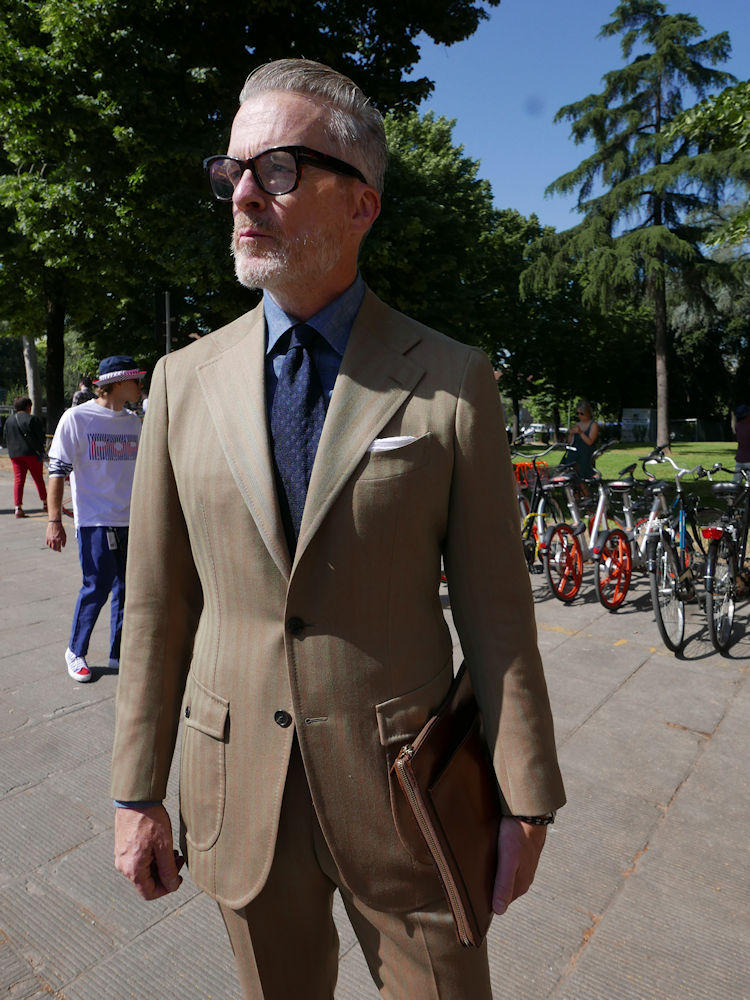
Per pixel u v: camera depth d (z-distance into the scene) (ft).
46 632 16.69
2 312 57.72
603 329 117.50
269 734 3.59
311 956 3.98
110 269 38.68
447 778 3.45
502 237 101.86
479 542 3.58
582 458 23.86
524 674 3.60
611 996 6.62
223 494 3.59
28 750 11.14
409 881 3.60
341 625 3.47
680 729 11.66
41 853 8.69
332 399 3.53
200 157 31.14
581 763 10.64
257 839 3.63
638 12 86.43
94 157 33.22
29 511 34.14
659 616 14.83
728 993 6.64
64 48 31.04
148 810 3.83
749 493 17.47
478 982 3.83
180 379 3.93
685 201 87.40
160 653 3.91
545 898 7.86
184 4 31.01
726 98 22.30
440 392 3.56
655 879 8.16
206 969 6.99
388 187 40.68
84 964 7.06
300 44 34.91
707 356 127.95
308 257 3.54
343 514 3.42
